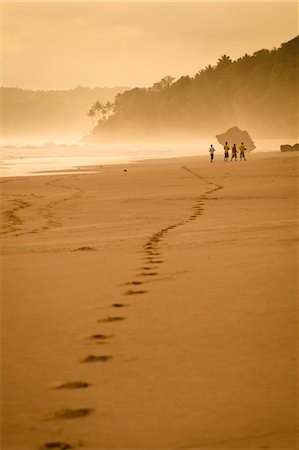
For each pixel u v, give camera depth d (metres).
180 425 5.54
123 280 12.73
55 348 8.16
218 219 25.12
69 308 10.41
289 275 12.35
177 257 15.33
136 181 53.75
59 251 17.70
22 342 8.52
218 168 70.50
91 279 13.02
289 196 35.94
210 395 6.22
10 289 12.32
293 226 21.48
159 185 48.41
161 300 10.66
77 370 7.23
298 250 15.59
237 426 5.47
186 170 68.69
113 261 15.30
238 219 24.81
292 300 10.16
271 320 8.98
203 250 16.30
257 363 7.14
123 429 5.52
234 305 10.00
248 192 39.41
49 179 59.84
